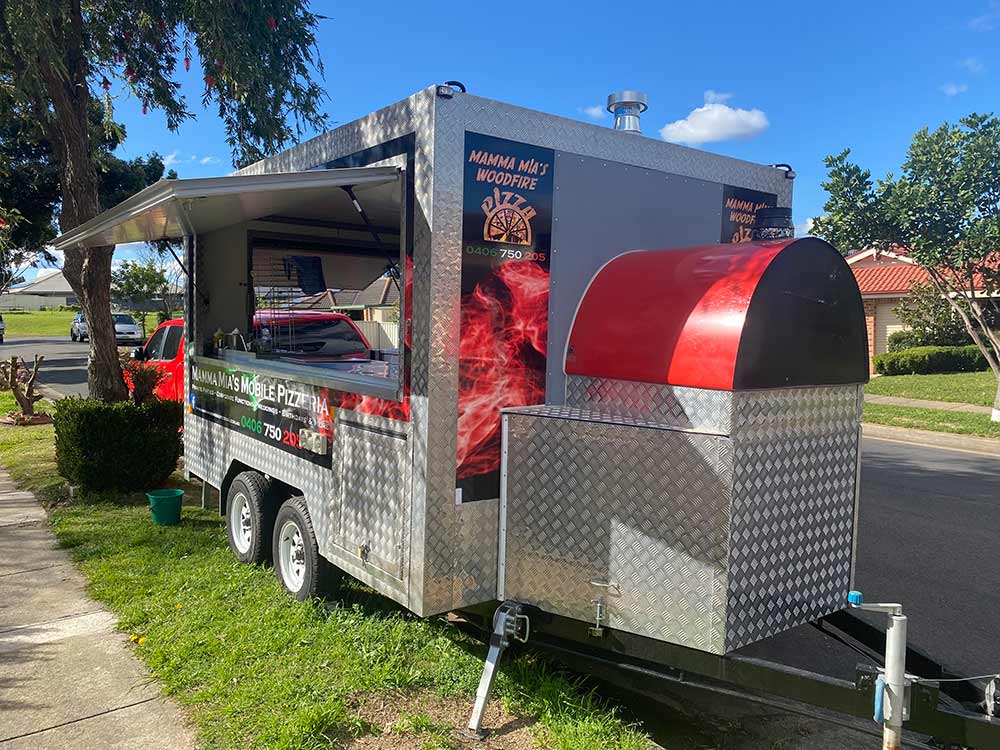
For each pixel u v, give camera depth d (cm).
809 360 295
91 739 304
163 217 461
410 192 321
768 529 285
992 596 509
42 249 2034
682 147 390
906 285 2392
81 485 694
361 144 360
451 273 313
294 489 476
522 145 330
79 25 746
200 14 758
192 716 321
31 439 1038
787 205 444
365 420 358
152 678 355
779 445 289
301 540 440
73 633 406
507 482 328
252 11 809
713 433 273
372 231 386
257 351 575
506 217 327
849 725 279
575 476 306
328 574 417
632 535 292
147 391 741
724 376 270
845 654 425
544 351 342
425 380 312
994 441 1152
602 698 346
